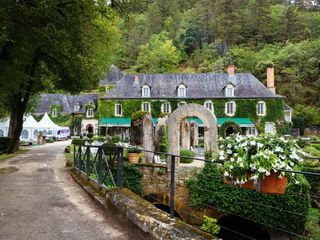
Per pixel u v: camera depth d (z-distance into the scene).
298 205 10.71
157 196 13.38
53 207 5.90
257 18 76.00
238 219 13.45
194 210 12.81
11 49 12.92
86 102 59.06
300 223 10.65
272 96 38.44
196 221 12.66
